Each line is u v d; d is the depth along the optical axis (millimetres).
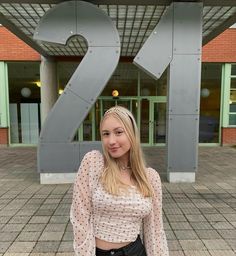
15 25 7090
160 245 1585
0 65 11383
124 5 6105
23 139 12055
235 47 11516
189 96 5820
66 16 5586
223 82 11859
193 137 5895
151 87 12016
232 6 6031
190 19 5715
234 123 12062
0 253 3152
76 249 1446
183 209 4480
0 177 6547
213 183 5977
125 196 1461
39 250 3217
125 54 11266
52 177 5875
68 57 11297
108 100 11992
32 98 11977
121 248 1454
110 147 1526
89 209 1502
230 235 3602
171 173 5965
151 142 12086
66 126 5793
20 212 4344
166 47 5762
